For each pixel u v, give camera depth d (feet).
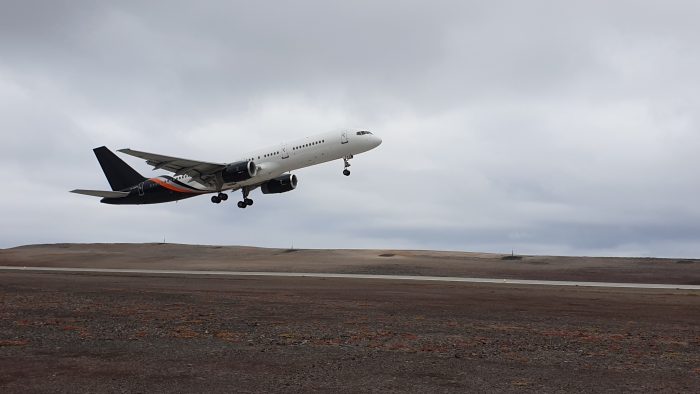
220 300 81.51
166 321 55.62
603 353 41.32
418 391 29.22
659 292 127.13
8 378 30.37
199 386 29.27
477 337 48.83
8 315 58.39
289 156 175.52
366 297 93.40
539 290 123.95
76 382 29.66
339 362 36.24
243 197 198.18
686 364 37.40
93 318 57.16
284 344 43.09
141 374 31.73
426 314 67.97
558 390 29.78
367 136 170.09
